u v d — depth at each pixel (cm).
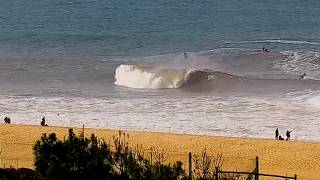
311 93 16975
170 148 10875
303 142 11731
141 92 17575
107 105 15862
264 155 10650
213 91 17550
